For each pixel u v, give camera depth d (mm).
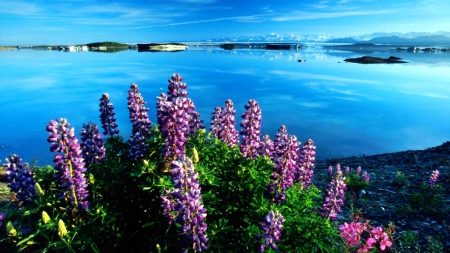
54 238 5344
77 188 5613
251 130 7180
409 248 8320
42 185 6406
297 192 7043
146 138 7312
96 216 5676
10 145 21078
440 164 16078
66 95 39375
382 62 103375
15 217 6125
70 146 5484
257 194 6398
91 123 7121
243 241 5656
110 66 83000
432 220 10070
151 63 94312
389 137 25578
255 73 70125
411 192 12883
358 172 14836
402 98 41719
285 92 45719
